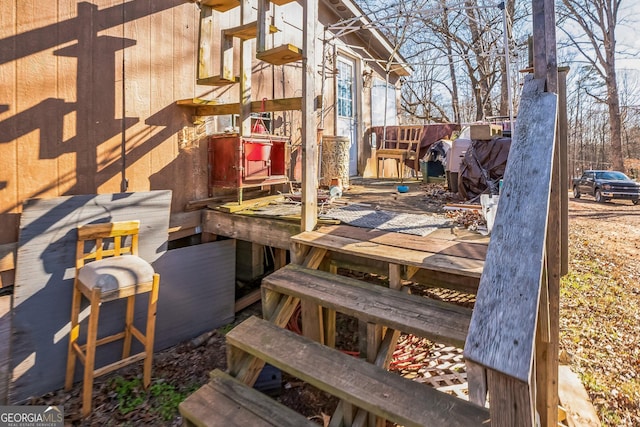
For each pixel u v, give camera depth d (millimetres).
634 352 3162
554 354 1703
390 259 1905
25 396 2322
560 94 1842
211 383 1803
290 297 2135
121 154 2900
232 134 3318
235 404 1648
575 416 2229
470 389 893
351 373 1561
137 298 2873
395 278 1923
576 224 8711
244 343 1825
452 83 18109
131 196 2811
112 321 2730
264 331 1902
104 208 2652
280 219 2807
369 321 1713
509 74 4191
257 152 3432
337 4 6039
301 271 2225
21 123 2365
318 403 2371
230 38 2990
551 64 1454
